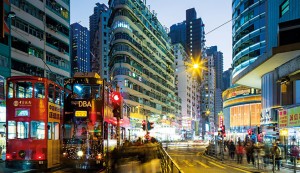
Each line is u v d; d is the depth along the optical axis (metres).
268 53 26.31
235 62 63.78
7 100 18.38
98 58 123.75
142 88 84.94
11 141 18.09
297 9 25.89
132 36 79.69
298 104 24.47
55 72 46.91
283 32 25.30
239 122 69.88
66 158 18.41
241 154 25.42
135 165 10.41
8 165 17.98
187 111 134.62
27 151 17.98
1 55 34.28
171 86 117.62
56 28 47.34
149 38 93.94
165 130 98.75
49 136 18.58
